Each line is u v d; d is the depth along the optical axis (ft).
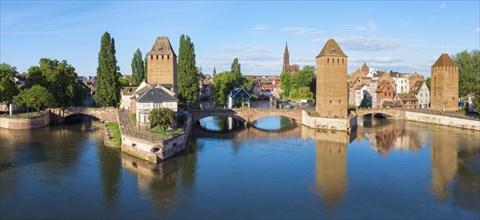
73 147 263.70
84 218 146.72
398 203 165.27
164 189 179.93
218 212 153.99
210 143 294.66
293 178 200.44
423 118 417.49
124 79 569.23
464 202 166.09
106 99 412.77
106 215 149.69
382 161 236.43
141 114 285.23
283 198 170.50
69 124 388.57
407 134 336.08
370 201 167.43
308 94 565.94
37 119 360.69
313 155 253.85
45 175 198.49
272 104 655.76
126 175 199.62
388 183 191.93
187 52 421.59
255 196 172.55
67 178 193.88
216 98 606.55
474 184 189.47
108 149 257.14
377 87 506.48
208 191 178.19
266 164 228.63
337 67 377.09
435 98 449.48
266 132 354.33
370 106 523.70
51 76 401.49
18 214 149.69
